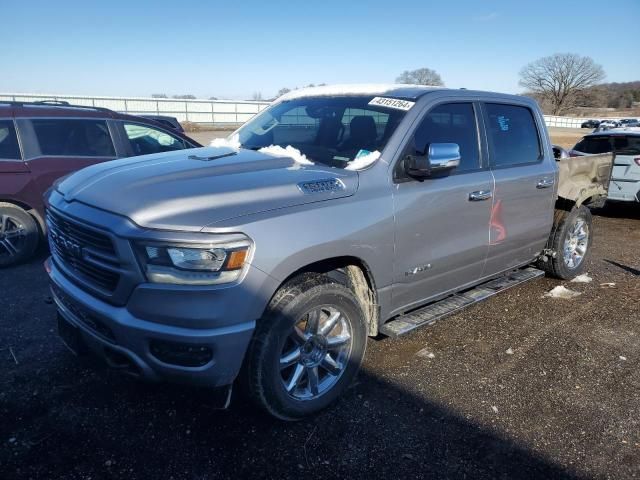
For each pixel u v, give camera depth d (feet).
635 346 13.44
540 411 10.36
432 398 10.67
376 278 10.51
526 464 8.82
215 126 153.07
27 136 18.89
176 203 8.24
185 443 8.99
